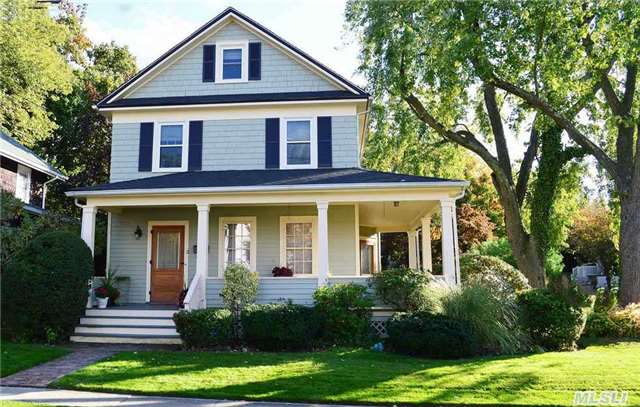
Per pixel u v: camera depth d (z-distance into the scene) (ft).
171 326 38.73
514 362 28.43
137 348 35.09
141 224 49.06
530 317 35.14
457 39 50.85
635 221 51.49
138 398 22.40
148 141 50.78
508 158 62.69
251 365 28.32
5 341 35.76
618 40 45.83
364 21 56.80
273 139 50.14
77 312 37.81
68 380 24.91
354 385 24.02
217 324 34.58
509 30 49.03
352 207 47.55
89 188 42.57
